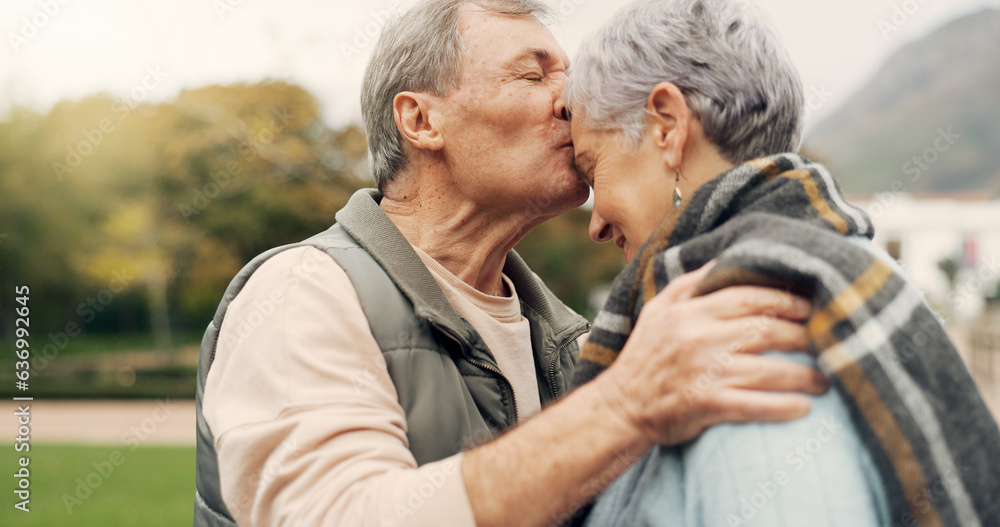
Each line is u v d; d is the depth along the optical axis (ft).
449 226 4.36
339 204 48.85
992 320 34.22
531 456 2.73
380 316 3.56
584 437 2.70
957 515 2.42
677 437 2.66
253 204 54.70
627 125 3.35
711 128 3.17
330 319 3.43
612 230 3.70
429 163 4.33
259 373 3.34
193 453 27.89
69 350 69.77
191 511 17.95
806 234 2.63
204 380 3.93
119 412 45.39
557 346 4.84
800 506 2.34
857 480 2.39
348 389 3.22
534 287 4.94
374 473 2.91
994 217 59.93
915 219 60.59
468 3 4.25
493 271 4.65
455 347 3.77
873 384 2.43
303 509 2.87
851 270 2.55
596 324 3.18
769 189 2.93
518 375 4.38
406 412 3.48
